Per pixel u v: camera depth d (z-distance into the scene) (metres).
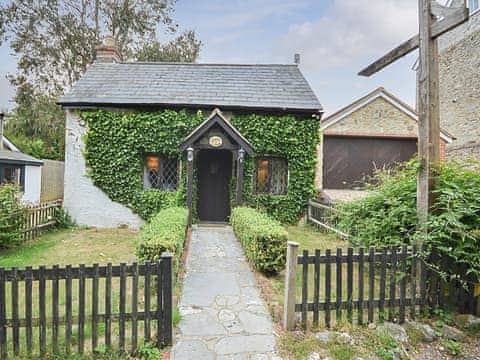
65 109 10.32
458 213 3.85
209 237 8.12
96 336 3.18
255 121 10.39
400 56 4.86
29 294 3.11
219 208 10.67
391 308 3.83
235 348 3.31
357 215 5.34
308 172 10.67
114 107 10.27
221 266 5.83
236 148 9.34
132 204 10.39
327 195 11.54
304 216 10.74
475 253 3.80
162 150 10.34
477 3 13.90
